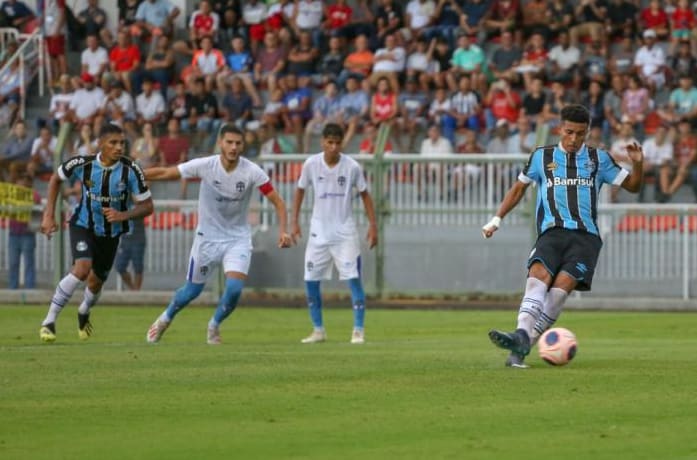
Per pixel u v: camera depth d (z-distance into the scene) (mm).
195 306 61500
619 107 68625
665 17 75375
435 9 76375
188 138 64000
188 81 73312
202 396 24609
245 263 38406
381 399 24203
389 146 67062
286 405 23594
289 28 77250
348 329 49500
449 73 71562
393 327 50375
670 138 62406
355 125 69188
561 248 28516
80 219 37938
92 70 77438
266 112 71688
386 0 76625
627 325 50938
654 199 62125
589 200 28547
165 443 20312
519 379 26609
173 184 63688
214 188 38000
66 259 63031
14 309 58281
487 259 62438
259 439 20594
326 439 20609
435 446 20062
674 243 60562
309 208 62969
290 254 63375
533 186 61781
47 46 79125
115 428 21531
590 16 74312
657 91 71500
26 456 19391
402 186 62875
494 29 75688
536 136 60969
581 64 71500
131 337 44562
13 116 76812
